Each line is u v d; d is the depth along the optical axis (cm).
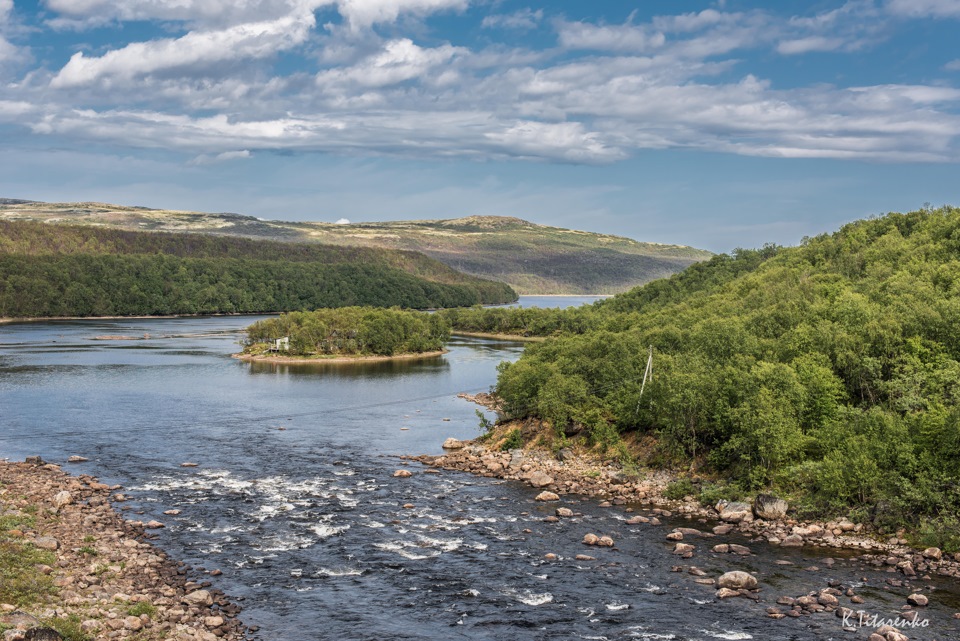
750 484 8781
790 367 9812
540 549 7131
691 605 5859
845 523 7712
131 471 9844
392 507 8462
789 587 6234
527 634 5359
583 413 11275
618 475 9706
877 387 9700
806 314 12588
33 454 10731
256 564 6606
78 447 11238
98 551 6600
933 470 7600
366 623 5497
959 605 5841
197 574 6322
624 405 10950
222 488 9094
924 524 7262
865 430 8550
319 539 7312
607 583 6303
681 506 8644
